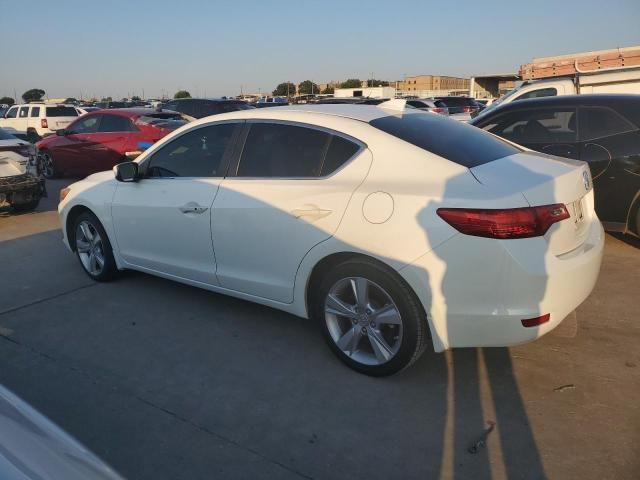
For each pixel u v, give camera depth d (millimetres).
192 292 4766
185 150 4164
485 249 2736
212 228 3840
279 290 3576
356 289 3189
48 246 6438
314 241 3270
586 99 5656
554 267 2787
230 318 4211
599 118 5543
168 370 3453
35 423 1541
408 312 3002
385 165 3160
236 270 3812
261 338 3865
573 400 3004
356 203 3102
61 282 5109
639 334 3730
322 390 3180
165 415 2980
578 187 3156
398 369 3156
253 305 4453
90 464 1443
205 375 3381
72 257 5941
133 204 4418
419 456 2602
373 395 3113
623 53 11391
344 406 3018
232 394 3168
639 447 2604
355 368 3340
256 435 2791
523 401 3010
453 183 2918
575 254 2982
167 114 12023
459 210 2779
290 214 3369
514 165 3205
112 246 4777
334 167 3344
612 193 5488
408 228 2902
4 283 5117
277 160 3617
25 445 1388
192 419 2939
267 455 2639
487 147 3467
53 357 3654
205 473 2527
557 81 9859
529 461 2537
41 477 1271
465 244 2766
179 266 4211
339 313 3330
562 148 5672
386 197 3014
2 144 7984
